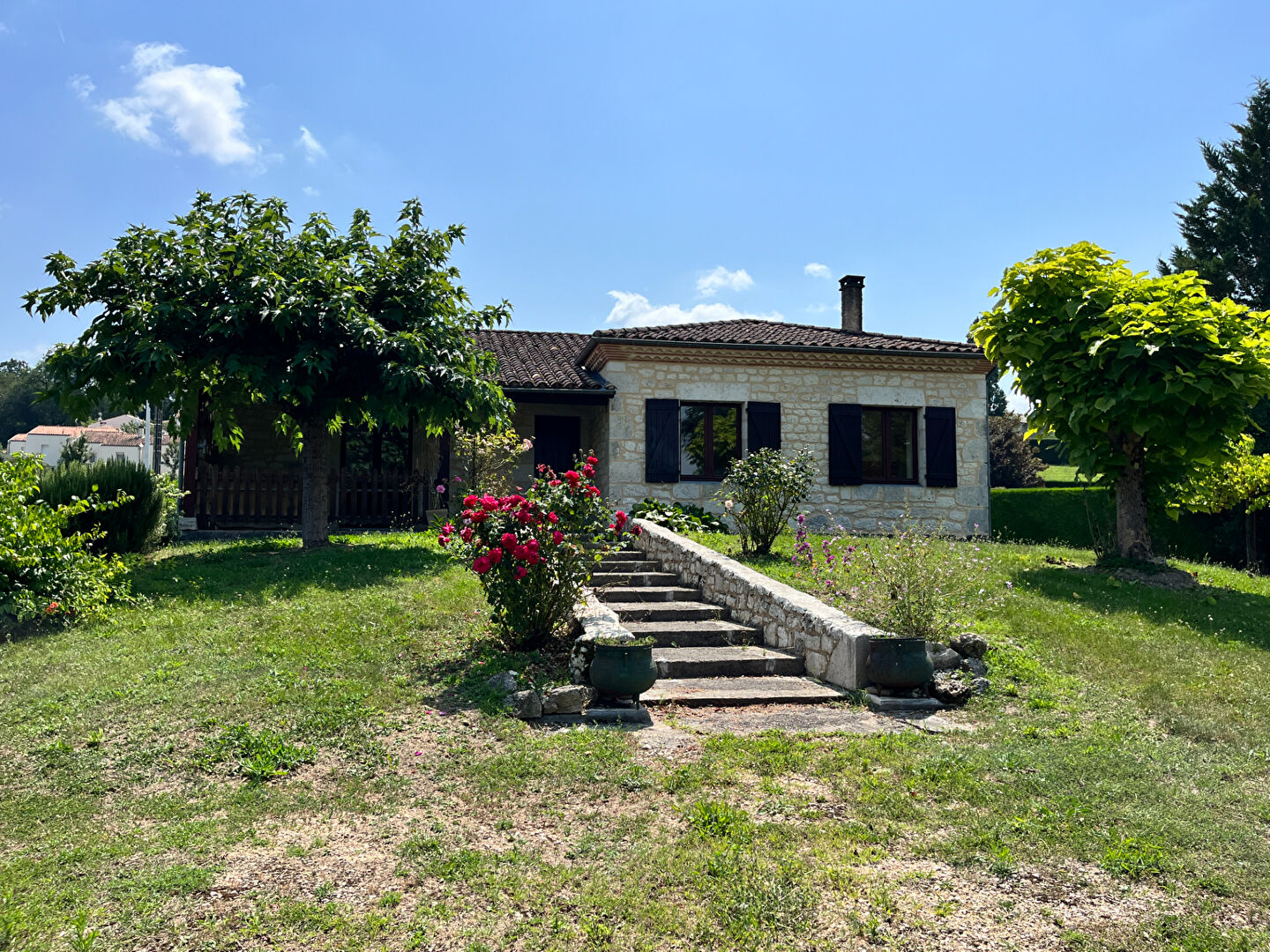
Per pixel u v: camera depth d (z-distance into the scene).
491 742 5.24
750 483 11.54
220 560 10.71
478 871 3.53
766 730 5.75
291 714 5.46
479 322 12.40
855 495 16.09
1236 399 10.53
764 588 8.38
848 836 3.93
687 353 15.49
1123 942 3.04
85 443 33.38
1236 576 12.62
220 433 12.53
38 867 3.45
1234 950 2.98
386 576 9.65
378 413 10.74
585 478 7.71
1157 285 10.91
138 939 2.95
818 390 16.11
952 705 6.52
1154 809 4.27
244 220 11.46
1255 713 6.15
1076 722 5.99
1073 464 11.76
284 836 3.88
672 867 3.56
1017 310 11.91
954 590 8.80
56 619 7.74
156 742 5.01
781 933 3.08
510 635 7.24
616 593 9.52
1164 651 7.75
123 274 10.18
